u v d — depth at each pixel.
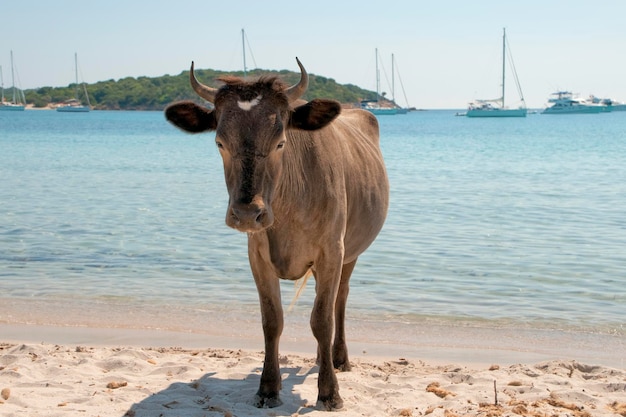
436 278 12.68
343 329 8.19
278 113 6.01
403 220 18.69
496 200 22.33
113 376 7.51
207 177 30.33
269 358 6.94
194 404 6.70
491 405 6.70
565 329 9.89
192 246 15.51
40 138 66.19
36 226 17.80
